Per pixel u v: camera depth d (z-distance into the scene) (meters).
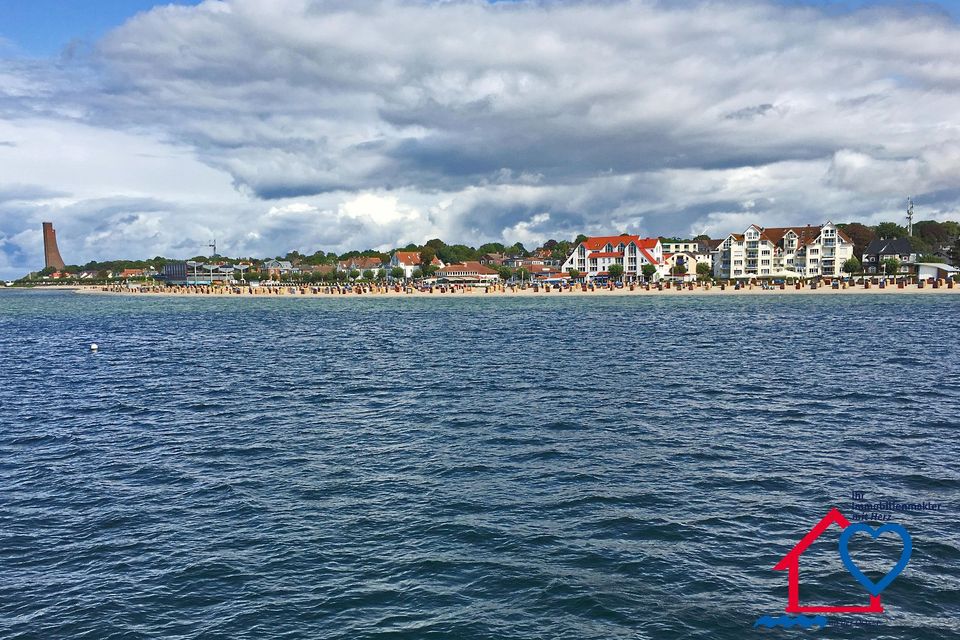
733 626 12.95
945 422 28.06
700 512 18.41
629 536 16.91
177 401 35.75
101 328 91.19
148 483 21.66
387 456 24.23
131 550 16.61
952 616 13.23
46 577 15.31
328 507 19.22
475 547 16.39
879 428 27.19
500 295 163.75
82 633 13.05
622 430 27.47
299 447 25.72
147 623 13.36
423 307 126.56
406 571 15.24
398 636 12.76
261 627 13.15
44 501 20.11
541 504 19.16
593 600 13.88
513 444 25.56
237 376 44.41
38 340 74.50
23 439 27.64
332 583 14.77
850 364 44.12
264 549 16.50
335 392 37.69
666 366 44.72
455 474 21.98
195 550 16.52
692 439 25.92
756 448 24.53
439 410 32.12
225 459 24.27
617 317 90.69
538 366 45.84
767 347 54.12
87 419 31.52
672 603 13.75
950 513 18.12
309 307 135.50
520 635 12.73
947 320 75.50
